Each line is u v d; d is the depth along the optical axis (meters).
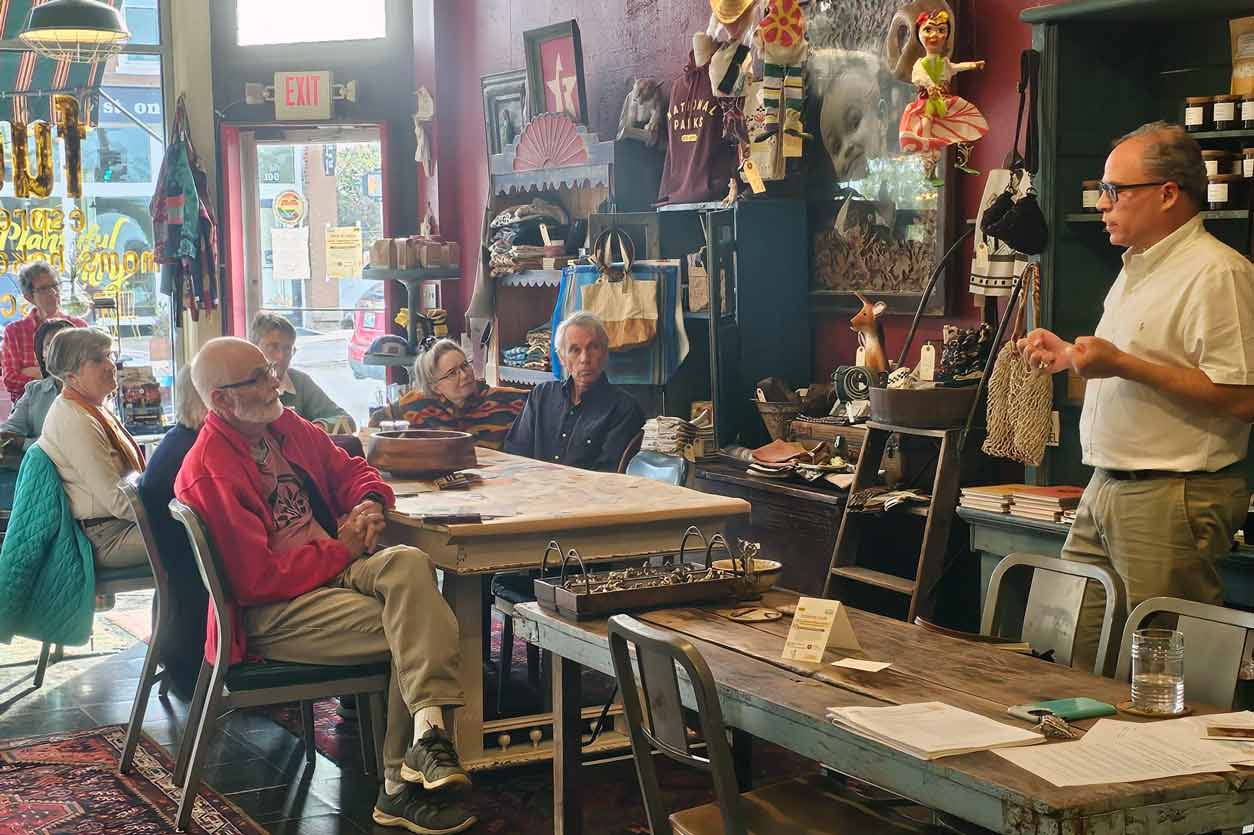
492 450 5.72
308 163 9.55
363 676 3.94
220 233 9.38
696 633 3.05
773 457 5.38
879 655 2.87
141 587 5.05
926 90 4.76
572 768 3.30
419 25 9.28
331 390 9.76
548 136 7.29
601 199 7.53
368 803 4.12
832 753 2.42
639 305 6.11
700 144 6.11
